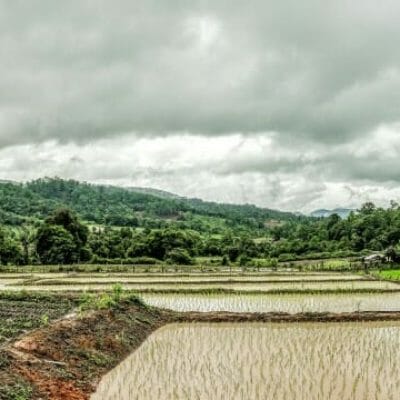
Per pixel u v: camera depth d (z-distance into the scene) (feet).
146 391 60.85
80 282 156.66
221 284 152.15
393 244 296.71
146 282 155.43
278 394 59.72
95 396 59.11
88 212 551.59
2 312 99.55
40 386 55.31
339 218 376.68
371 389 61.72
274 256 295.89
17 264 238.27
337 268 210.18
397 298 130.21
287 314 107.76
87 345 73.41
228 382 64.34
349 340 88.22
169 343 86.48
